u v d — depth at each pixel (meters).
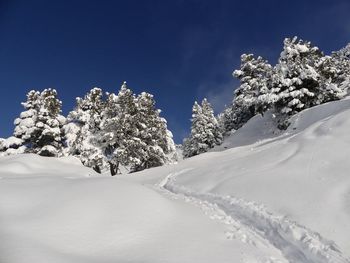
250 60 46.66
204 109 53.38
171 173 18.66
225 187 11.27
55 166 25.59
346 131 12.98
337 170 10.02
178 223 8.43
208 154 23.73
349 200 8.19
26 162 23.92
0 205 8.21
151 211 8.66
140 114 35.75
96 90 38.91
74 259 6.21
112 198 8.91
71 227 7.39
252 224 8.59
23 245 6.30
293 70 33.16
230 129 56.59
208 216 9.40
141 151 34.34
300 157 11.87
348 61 51.28
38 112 37.66
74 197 8.84
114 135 33.91
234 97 48.72
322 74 35.41
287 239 7.36
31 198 8.83
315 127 15.20
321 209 8.08
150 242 7.23
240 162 14.41
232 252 6.91
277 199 9.16
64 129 38.34
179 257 6.58
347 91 38.38
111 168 34.12
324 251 6.50
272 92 33.28
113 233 7.41
